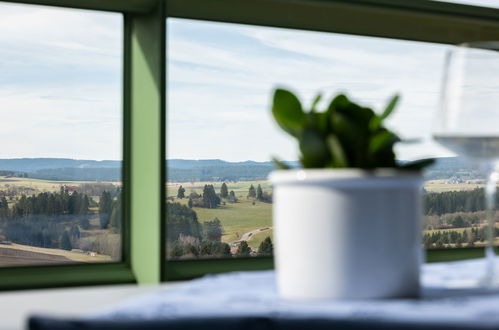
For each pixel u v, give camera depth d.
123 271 1.42
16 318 0.59
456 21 1.60
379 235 0.59
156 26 1.35
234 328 0.52
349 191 0.59
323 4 1.45
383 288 0.59
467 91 0.68
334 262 0.59
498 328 0.50
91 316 0.54
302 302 0.59
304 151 0.61
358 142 0.61
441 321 0.51
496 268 0.83
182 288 0.68
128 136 1.46
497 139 0.67
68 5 1.38
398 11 1.52
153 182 1.34
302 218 0.60
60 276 1.34
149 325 0.50
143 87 1.39
